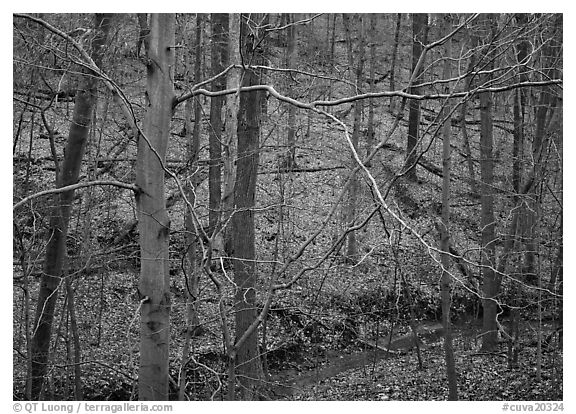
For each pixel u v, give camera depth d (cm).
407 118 2497
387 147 2156
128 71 1214
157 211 627
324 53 1947
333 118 523
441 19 1333
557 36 1188
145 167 626
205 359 1201
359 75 1772
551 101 1545
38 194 551
